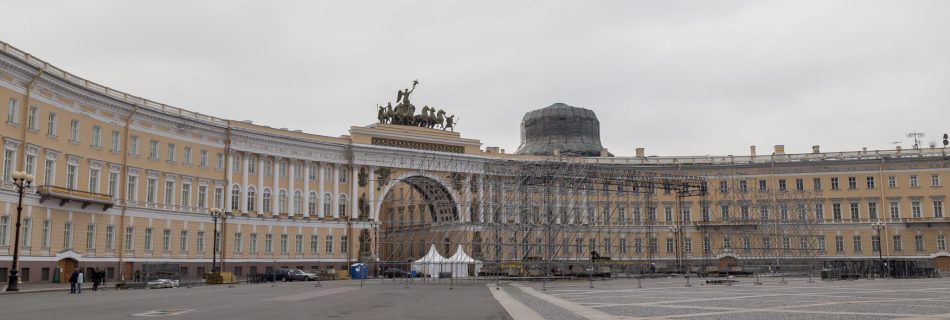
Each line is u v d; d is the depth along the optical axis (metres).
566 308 32.62
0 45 58.94
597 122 128.12
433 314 29.38
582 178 75.25
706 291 49.22
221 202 87.50
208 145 86.50
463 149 106.25
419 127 104.31
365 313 29.73
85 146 70.12
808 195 98.88
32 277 62.59
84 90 69.25
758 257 95.31
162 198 79.94
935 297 39.34
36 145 63.38
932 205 102.62
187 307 33.03
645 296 42.94
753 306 33.38
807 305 33.78
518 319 26.52
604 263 82.00
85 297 42.47
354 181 98.00
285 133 93.50
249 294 46.81
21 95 61.94
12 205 60.56
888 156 104.75
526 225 75.81
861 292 45.88
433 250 76.81
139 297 42.41
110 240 73.19
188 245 82.88
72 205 67.75
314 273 83.56
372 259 96.56
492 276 79.12
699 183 87.00
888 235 104.06
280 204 93.12
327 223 96.31
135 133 77.12
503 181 78.62
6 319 25.98
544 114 125.75
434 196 106.31
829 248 105.94
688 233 109.00
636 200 103.94
